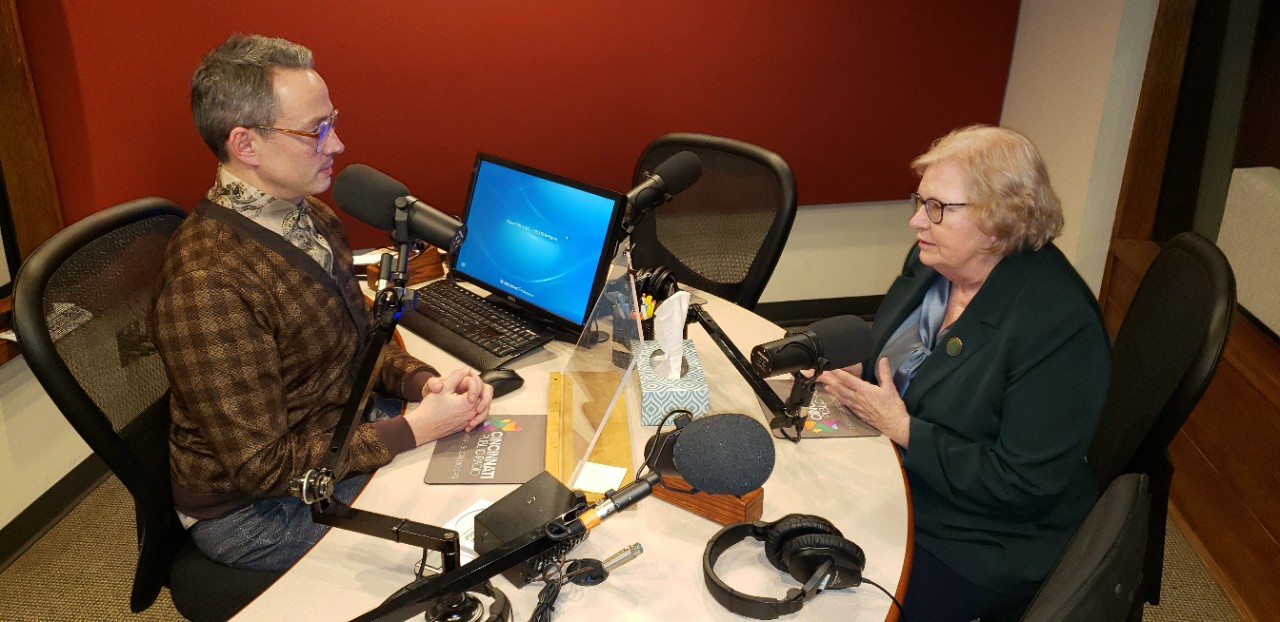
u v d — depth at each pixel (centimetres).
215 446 150
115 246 164
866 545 134
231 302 150
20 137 250
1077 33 319
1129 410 175
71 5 262
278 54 155
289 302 159
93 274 157
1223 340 153
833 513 142
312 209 189
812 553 119
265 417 152
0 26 241
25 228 255
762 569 128
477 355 190
